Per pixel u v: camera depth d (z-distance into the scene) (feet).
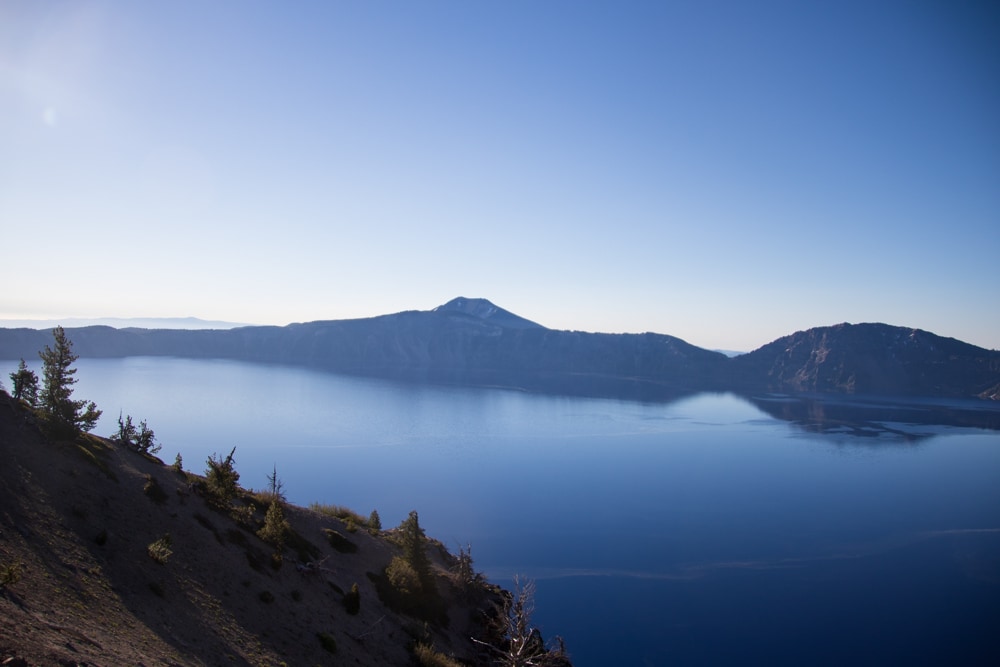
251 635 81.76
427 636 115.96
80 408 116.37
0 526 70.08
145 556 83.97
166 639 67.26
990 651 233.35
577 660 217.56
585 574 305.12
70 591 65.41
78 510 84.79
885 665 221.87
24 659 45.57
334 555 131.34
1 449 88.79
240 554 102.89
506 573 306.14
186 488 116.98
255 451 602.44
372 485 496.64
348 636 99.66
